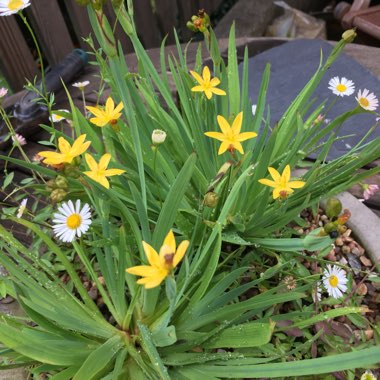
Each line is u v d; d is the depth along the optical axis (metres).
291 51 0.60
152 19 0.84
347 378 0.30
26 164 0.30
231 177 0.28
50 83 0.53
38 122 0.50
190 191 0.37
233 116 0.30
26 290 0.26
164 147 0.36
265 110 0.53
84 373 0.24
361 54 0.58
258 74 0.58
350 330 0.33
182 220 0.32
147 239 0.29
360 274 0.36
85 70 0.60
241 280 0.36
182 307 0.30
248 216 0.36
